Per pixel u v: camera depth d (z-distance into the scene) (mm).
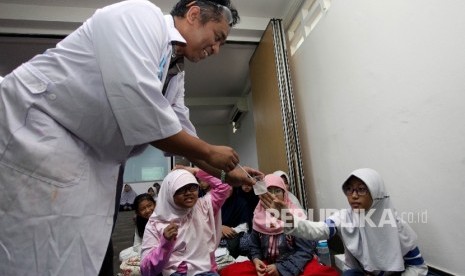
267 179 1728
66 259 600
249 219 2590
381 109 1568
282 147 2557
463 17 1094
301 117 2568
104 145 684
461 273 1176
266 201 1336
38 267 587
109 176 710
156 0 2477
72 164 628
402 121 1428
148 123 623
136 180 6859
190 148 685
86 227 634
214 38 867
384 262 1226
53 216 597
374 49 1593
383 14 1511
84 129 651
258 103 3207
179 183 1524
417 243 1392
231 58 3656
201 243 1554
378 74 1575
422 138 1318
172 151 699
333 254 2113
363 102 1716
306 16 2400
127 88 608
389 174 1541
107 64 617
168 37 764
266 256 1704
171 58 812
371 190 1259
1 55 3088
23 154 597
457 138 1147
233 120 5738
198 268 1464
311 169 2430
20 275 583
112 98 614
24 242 588
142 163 6953
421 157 1330
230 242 2227
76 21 2527
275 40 2594
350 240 1350
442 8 1179
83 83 633
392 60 1467
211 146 736
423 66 1287
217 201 1694
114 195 721
